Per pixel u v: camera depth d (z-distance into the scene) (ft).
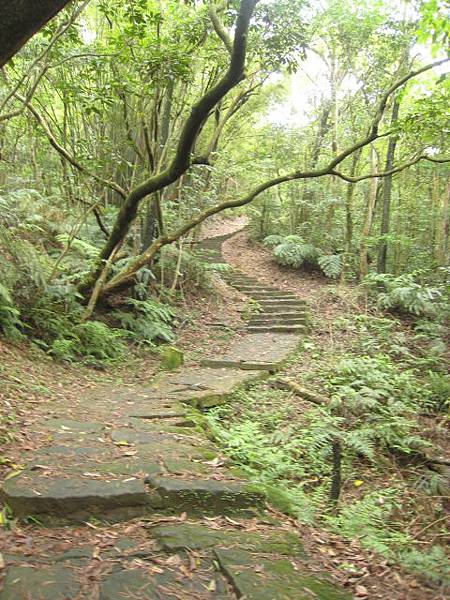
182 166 22.94
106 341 26.55
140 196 24.94
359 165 44.91
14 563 7.98
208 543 9.12
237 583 7.93
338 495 15.11
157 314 31.19
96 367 24.71
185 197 39.55
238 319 36.27
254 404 22.34
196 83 38.32
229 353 29.27
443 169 38.40
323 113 46.78
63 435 13.80
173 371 25.86
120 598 7.32
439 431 21.70
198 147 45.37
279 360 27.43
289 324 34.96
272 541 9.66
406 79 24.64
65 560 8.21
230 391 22.07
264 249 53.57
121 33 23.93
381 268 39.93
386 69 39.99
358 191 46.85
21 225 26.35
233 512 10.77
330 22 37.65
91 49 27.84
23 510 9.54
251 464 15.92
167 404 18.81
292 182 48.11
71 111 34.58
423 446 20.18
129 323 29.71
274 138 46.50
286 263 47.24
